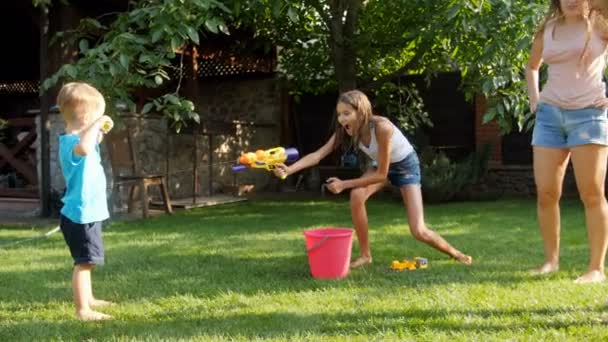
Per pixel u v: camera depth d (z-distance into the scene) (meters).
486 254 3.88
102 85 3.93
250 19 6.95
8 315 2.72
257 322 2.49
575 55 3.02
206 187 8.52
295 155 3.34
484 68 5.07
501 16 4.45
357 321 2.47
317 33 7.70
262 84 9.80
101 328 2.47
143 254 4.08
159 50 4.02
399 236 4.63
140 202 6.88
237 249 4.23
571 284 3.00
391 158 3.55
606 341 2.15
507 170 8.27
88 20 4.67
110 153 6.45
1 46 9.77
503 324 2.38
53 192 6.35
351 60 7.21
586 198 3.12
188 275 3.43
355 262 3.67
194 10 4.10
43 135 6.31
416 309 2.61
